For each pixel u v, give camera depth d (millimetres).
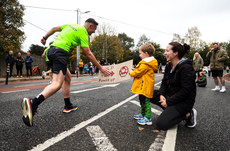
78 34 2357
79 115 2775
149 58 2475
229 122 2627
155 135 2053
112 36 38875
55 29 2664
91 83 8531
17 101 3740
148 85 2436
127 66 2770
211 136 2066
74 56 26047
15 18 18281
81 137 1921
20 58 11750
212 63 6250
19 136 1901
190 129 2297
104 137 1938
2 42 15430
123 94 5086
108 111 3064
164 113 2170
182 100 2180
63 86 2854
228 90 6746
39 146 1675
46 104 3486
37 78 11633
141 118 2654
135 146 1743
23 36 18875
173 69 2361
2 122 2348
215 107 3660
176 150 1686
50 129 2133
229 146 1807
